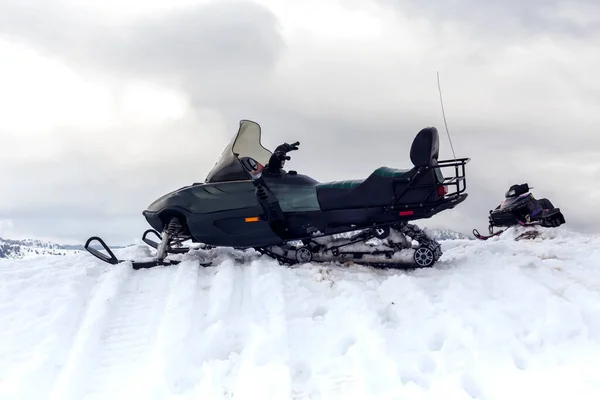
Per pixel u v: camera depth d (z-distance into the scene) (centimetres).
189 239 664
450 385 366
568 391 350
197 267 612
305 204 634
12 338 448
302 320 464
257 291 521
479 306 473
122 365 405
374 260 621
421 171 595
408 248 617
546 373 374
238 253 714
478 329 430
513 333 422
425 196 600
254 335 434
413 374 383
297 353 415
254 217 639
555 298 469
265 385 366
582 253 654
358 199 622
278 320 457
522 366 390
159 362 395
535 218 971
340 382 375
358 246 629
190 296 512
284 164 683
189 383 380
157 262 635
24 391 369
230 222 644
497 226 1021
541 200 987
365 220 623
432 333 436
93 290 551
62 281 571
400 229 634
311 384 374
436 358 401
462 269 594
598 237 818
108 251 635
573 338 418
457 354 404
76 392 367
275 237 646
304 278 569
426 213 607
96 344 433
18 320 483
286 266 616
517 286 513
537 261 589
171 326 450
